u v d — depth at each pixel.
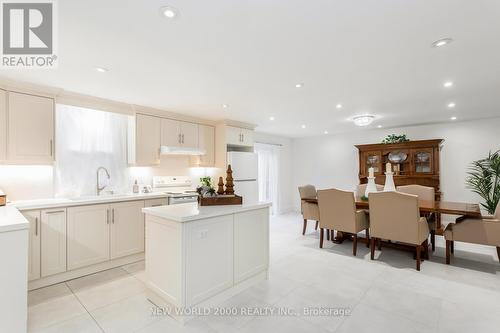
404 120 4.88
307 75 2.56
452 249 3.47
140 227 3.37
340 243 4.09
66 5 1.44
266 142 6.57
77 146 3.38
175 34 1.78
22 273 1.65
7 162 2.62
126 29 1.71
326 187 6.82
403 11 1.52
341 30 1.74
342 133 6.52
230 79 2.67
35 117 2.80
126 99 3.42
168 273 2.05
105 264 3.05
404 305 2.21
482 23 1.64
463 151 4.94
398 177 5.34
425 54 2.10
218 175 4.81
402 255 3.52
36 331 1.86
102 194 3.56
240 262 2.43
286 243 4.11
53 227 2.65
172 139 4.17
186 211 2.15
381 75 2.56
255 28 1.71
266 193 6.55
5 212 2.08
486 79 2.67
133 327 1.90
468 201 4.88
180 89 2.99
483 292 2.44
